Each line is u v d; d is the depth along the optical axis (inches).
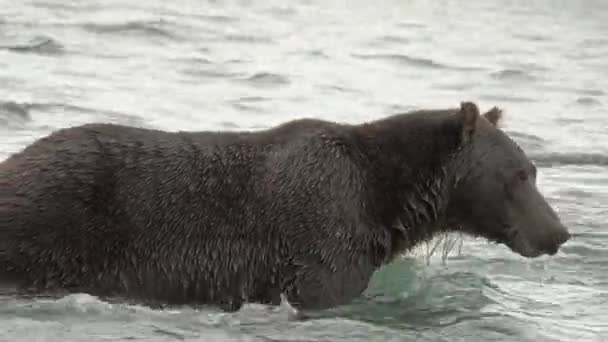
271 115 1868.8
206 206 1001.5
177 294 1004.6
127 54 2282.2
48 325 952.3
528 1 3710.6
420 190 1050.1
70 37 2377.0
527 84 2359.7
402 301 1103.0
